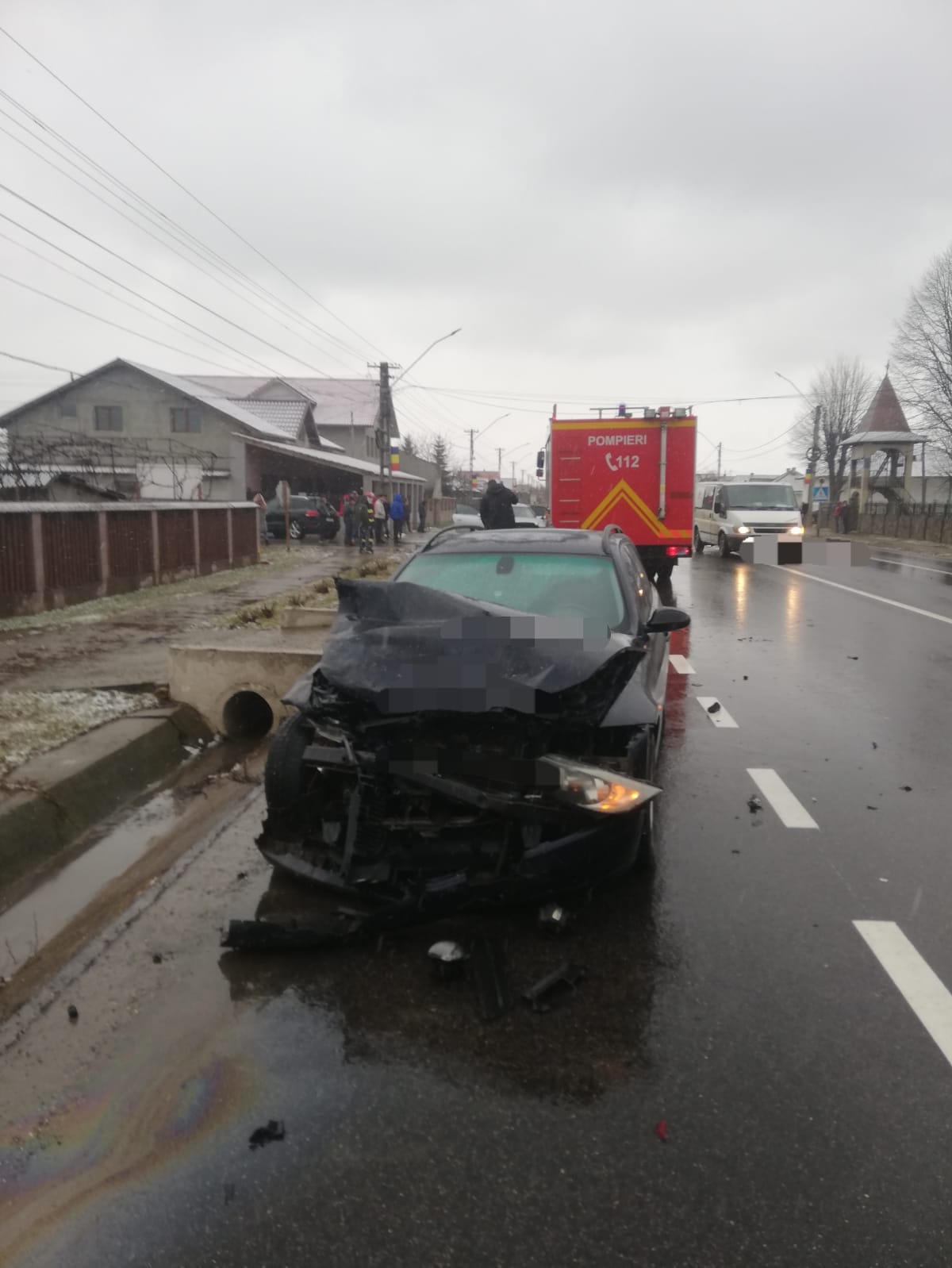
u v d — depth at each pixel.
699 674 9.99
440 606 4.79
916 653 11.32
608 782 4.10
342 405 72.62
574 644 4.45
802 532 26.50
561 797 4.05
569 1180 2.69
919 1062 3.24
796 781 6.36
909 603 16.48
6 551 12.78
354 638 4.59
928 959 3.96
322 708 4.49
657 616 5.70
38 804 5.40
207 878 4.78
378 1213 2.58
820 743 7.31
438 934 4.17
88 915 4.52
